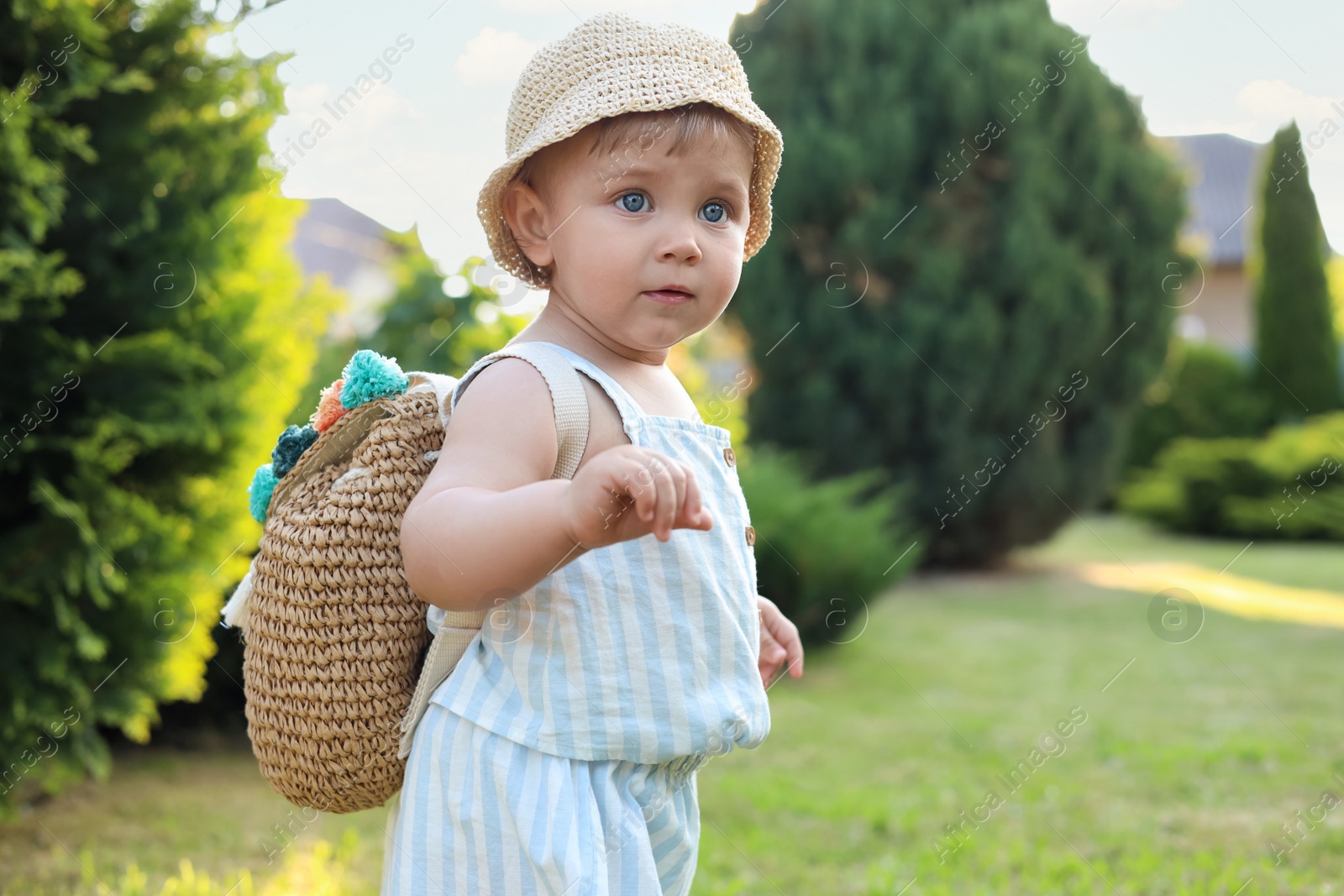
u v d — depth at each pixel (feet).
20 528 10.50
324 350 16.19
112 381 11.05
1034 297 26.76
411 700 4.38
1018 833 11.08
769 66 26.81
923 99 26.50
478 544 3.70
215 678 14.51
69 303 10.94
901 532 24.39
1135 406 29.01
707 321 4.46
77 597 11.05
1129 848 10.59
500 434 4.08
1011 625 23.08
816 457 26.91
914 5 26.53
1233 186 64.23
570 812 4.01
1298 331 44.39
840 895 9.55
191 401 11.25
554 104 4.54
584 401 4.29
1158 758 13.73
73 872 9.96
